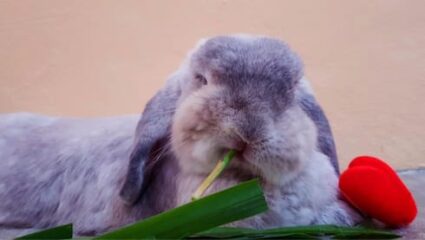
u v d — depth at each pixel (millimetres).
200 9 1041
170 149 724
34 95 1063
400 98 1060
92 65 1053
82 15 1046
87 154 777
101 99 1055
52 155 791
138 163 727
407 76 1058
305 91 745
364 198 749
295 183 717
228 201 657
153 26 1041
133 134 769
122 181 745
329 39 1052
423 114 1058
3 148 805
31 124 827
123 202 737
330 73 1056
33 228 774
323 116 755
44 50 1056
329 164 753
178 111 717
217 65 708
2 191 787
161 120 730
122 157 758
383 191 751
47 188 780
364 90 1059
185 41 1045
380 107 1059
